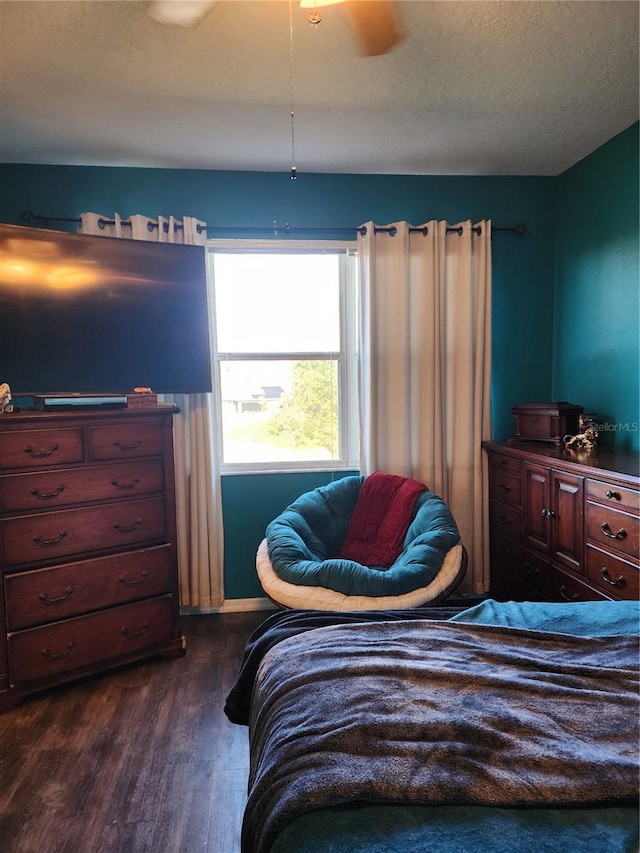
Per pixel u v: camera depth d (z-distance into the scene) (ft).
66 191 9.44
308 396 10.51
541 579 8.04
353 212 10.08
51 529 7.13
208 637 9.03
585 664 3.48
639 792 2.41
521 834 2.27
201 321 9.01
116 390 8.35
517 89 7.04
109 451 7.54
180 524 9.77
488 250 9.95
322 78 6.70
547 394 10.69
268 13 5.45
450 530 7.98
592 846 2.21
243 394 10.39
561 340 10.33
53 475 7.10
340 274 10.32
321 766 2.64
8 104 7.25
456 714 2.92
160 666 8.04
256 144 8.64
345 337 10.42
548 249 10.45
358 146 8.78
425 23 5.65
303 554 8.00
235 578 10.32
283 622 4.73
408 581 7.04
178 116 7.65
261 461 10.53
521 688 3.16
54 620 7.20
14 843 4.88
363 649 3.71
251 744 3.62
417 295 10.07
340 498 9.58
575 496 7.05
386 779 2.52
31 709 6.94
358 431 10.32
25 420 6.84
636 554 5.86
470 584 10.27
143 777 5.70
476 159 9.43
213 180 9.73
